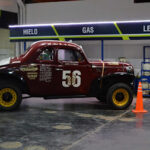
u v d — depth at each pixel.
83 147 4.49
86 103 9.38
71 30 11.56
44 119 6.62
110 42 13.19
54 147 4.48
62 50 7.89
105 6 12.79
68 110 7.95
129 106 8.77
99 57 13.39
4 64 7.51
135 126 5.95
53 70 7.75
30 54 7.68
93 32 11.38
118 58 13.07
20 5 13.59
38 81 7.69
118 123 6.25
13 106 7.58
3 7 13.91
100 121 6.45
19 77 7.51
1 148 4.43
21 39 12.06
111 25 11.21
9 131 5.47
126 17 12.54
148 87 11.20
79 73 7.96
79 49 8.02
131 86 8.43
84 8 13.08
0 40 14.30
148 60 12.22
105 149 4.40
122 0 12.55
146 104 9.15
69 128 5.74
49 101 9.75
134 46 12.88
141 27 10.97
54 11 13.45
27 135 5.19
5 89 7.50
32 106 8.61
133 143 4.72
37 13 13.66
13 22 14.39
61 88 7.86
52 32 11.73
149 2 12.22
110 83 8.21
